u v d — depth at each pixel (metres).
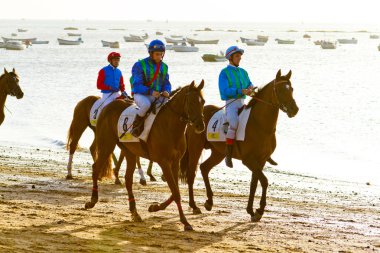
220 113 12.97
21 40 172.12
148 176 18.58
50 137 29.80
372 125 38.50
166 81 11.44
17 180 15.98
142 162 22.45
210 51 159.12
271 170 22.64
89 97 16.94
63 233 10.05
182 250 9.31
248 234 10.85
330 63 116.50
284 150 28.91
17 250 8.59
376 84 73.12
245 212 13.20
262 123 11.95
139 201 13.92
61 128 33.97
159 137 10.83
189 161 12.82
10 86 18.06
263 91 12.09
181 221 10.91
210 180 18.42
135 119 11.20
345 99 55.78
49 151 24.09
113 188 15.65
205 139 12.91
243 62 114.44
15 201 12.94
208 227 11.33
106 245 9.36
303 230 11.42
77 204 13.09
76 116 16.88
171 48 154.62
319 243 10.30
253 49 175.38
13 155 21.80
